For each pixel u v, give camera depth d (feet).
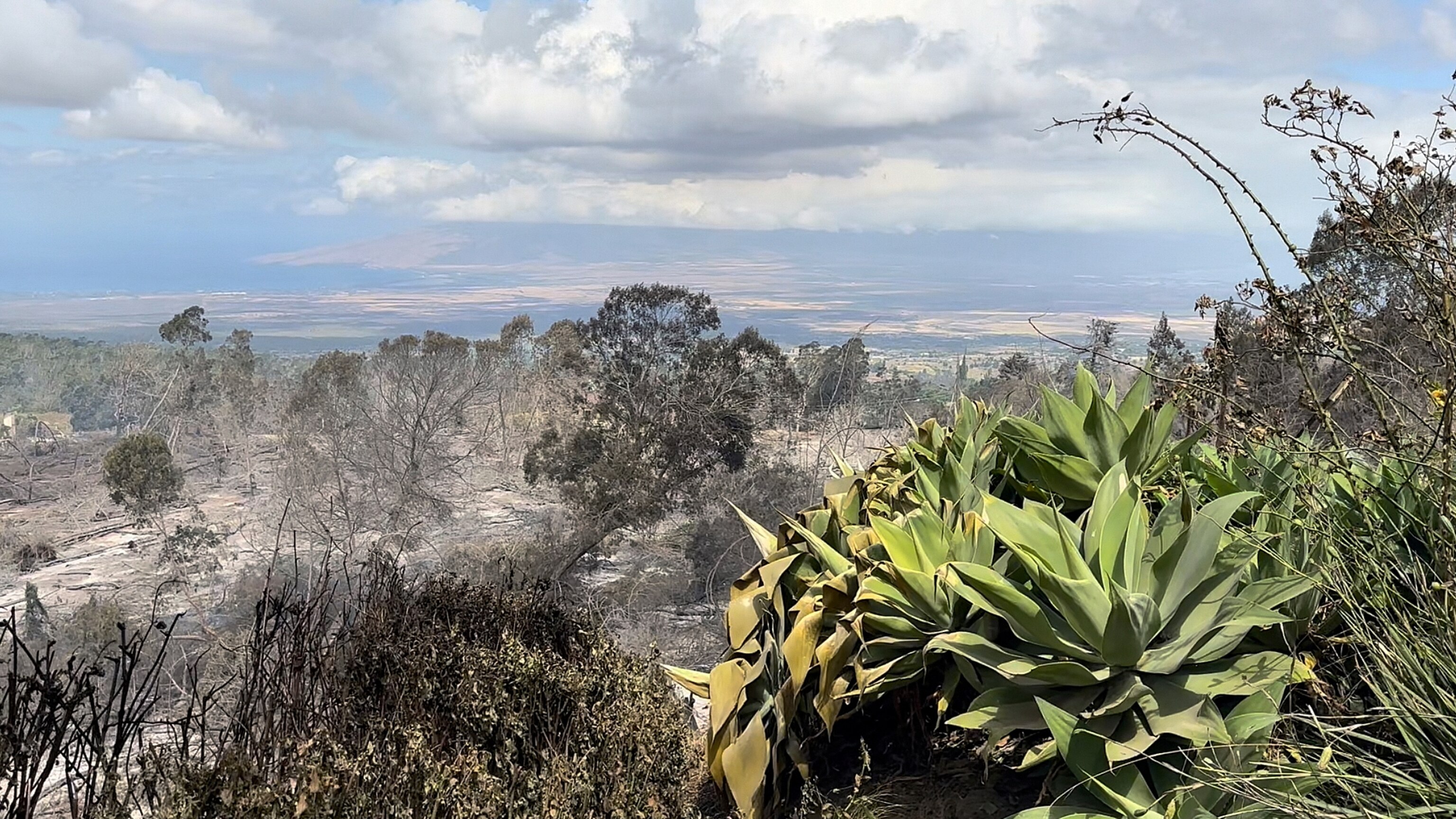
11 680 6.49
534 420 104.17
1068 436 9.22
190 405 151.23
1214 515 7.11
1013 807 7.47
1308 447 7.50
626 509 82.33
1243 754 6.10
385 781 6.62
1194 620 6.93
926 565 8.28
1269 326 7.34
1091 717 6.60
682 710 10.05
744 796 8.02
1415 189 6.57
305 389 105.81
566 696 8.46
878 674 7.89
